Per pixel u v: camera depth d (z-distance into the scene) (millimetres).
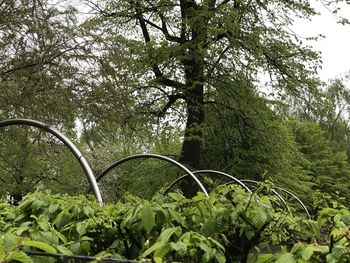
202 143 19562
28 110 11062
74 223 2709
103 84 11469
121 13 18766
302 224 2723
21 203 2914
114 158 26312
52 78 10828
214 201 2855
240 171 20109
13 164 14492
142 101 18656
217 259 2262
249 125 19984
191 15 17625
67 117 11070
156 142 19500
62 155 14344
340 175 37281
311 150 37656
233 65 18703
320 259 2180
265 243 2760
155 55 17500
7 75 11016
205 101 19469
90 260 2127
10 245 1964
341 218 2594
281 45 18234
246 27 18031
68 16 11578
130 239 2711
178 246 2104
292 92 19109
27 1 10797
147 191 19844
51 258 2092
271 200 2875
